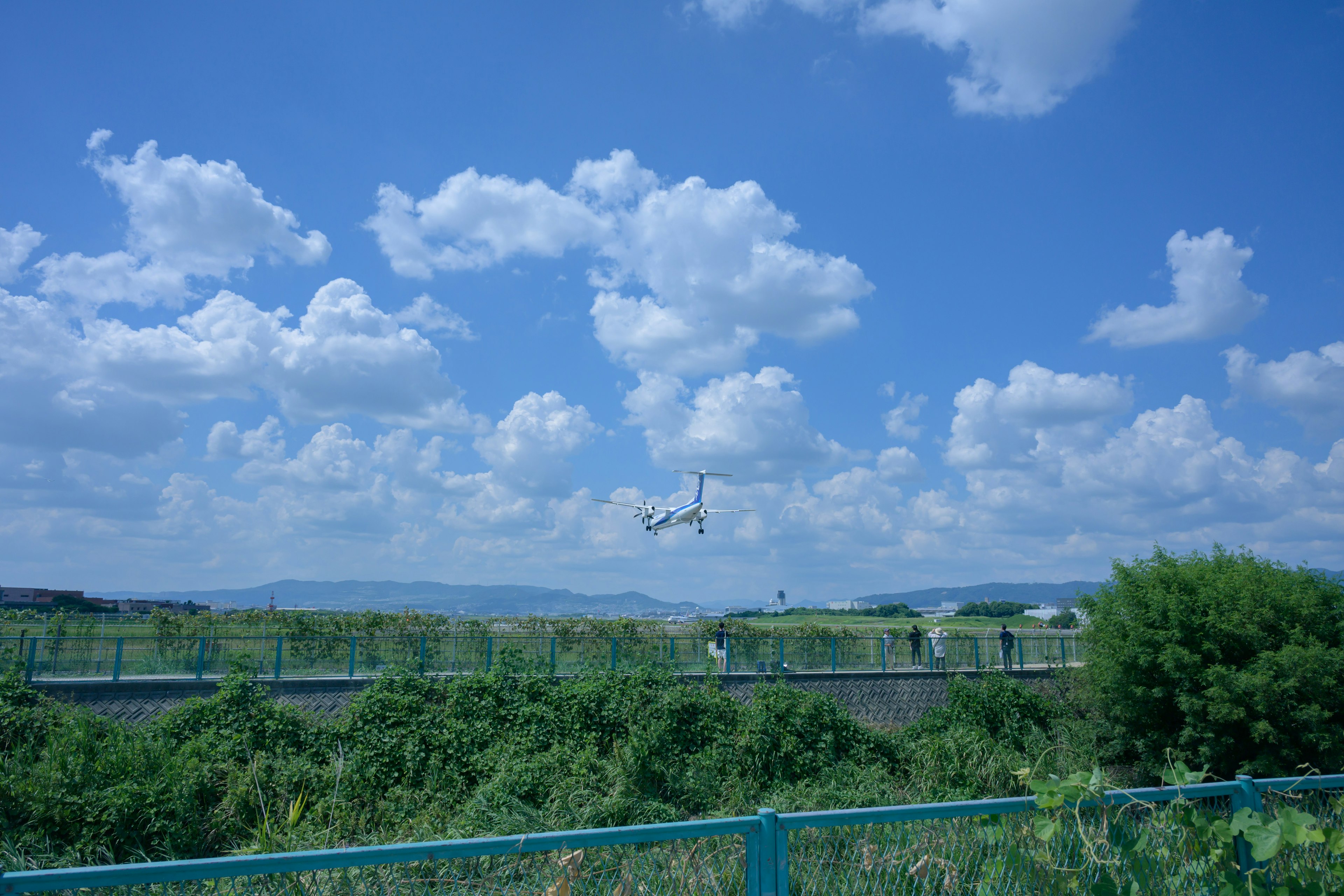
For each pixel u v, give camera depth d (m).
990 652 37.03
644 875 4.56
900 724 33.09
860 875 4.84
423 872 4.34
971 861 5.04
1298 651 23.34
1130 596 27.12
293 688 26.05
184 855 19.78
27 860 18.23
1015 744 30.55
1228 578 25.73
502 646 28.84
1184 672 25.17
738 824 4.57
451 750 25.23
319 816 21.75
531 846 4.23
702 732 27.52
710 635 38.41
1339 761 23.22
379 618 35.03
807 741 27.83
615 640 30.70
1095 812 5.32
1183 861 5.27
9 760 21.39
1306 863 5.57
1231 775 24.34
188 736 23.61
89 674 24.81
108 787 20.11
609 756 26.50
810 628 41.25
